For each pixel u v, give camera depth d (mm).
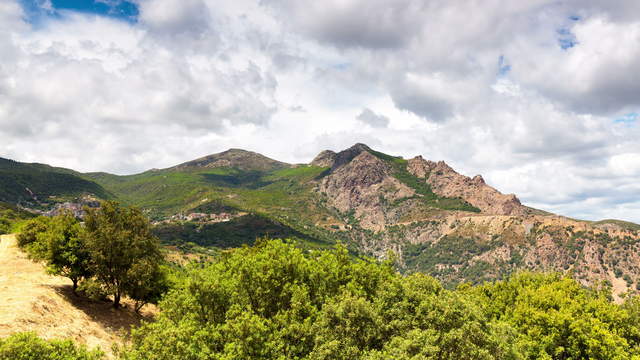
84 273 50781
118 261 50625
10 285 46656
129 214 54406
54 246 48281
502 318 64562
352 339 30969
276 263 39438
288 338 32000
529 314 58719
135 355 24641
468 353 29047
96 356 25125
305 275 42750
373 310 34125
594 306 59938
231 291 37625
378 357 27344
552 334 52281
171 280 62750
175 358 24016
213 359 26172
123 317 52688
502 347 35250
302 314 35625
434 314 33281
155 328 27484
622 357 47125
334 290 41812
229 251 57844
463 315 33750
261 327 29375
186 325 29078
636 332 55625
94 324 45469
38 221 60812
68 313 44531
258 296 37656
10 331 33094
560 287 71125
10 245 67938
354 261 49312
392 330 33656
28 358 21609
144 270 51719
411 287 40594
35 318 37750
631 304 66875
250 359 27734
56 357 22578
